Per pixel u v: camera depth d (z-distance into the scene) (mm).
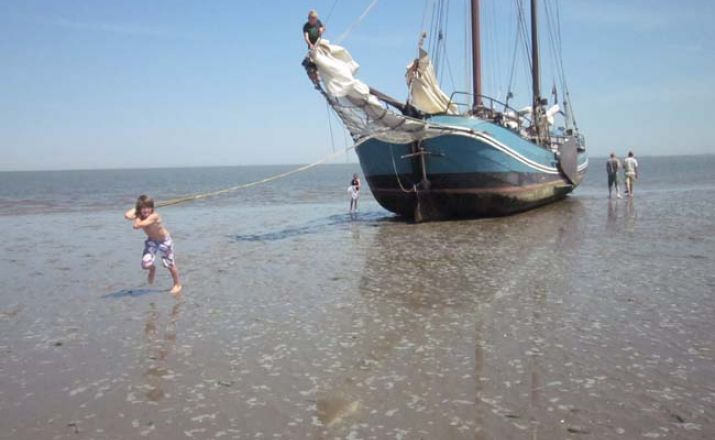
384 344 7348
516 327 7902
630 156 30250
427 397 5695
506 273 11555
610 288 9984
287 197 47281
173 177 146375
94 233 21453
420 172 21078
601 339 7266
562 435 4832
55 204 42156
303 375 6355
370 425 5129
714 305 8680
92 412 5531
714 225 18047
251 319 8680
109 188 76000
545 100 29312
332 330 8016
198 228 22422
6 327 8539
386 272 12047
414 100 19594
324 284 11062
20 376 6516
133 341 7715
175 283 10570
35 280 12172
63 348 7484
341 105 16391
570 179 29312
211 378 6332
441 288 10383
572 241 15617
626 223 19391
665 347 6895
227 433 5039
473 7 25047
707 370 6148
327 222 24000
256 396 5820
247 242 17750
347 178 108500
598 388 5766
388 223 22625
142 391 6012
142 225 9961
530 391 5754
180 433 5062
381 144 21297
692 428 4898
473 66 25312
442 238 17078
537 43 33500
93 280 12031
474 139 20062
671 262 12164
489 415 5250
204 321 8633
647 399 5480
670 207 25031
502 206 22406
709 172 80312
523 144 22812
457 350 7043
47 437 5055
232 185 78750
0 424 5320
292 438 4926
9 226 25031
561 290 9961
